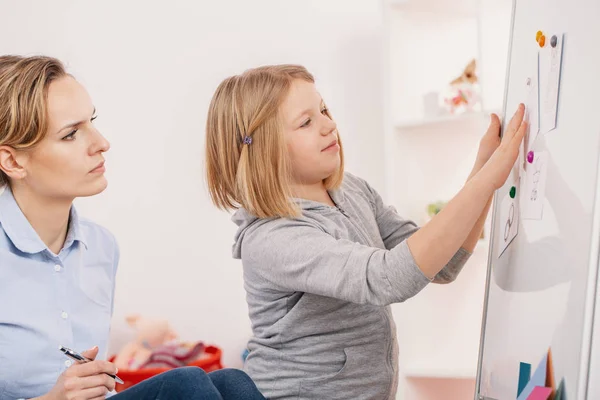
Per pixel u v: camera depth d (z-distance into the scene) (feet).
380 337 4.31
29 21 8.48
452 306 7.88
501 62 7.60
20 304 4.46
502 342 3.65
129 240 8.65
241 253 4.39
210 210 8.73
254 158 4.25
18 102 4.17
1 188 4.55
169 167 8.71
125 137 8.64
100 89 8.59
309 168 4.29
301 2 8.80
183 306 8.73
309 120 4.29
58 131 4.24
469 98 7.68
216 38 8.76
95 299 4.91
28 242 4.47
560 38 3.24
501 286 3.81
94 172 4.41
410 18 8.06
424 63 8.14
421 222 7.98
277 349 4.35
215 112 4.50
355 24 8.77
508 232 3.80
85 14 8.54
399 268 3.54
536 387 3.12
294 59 8.84
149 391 3.69
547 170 3.25
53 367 4.50
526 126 3.62
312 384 4.22
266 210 4.24
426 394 7.82
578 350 2.69
